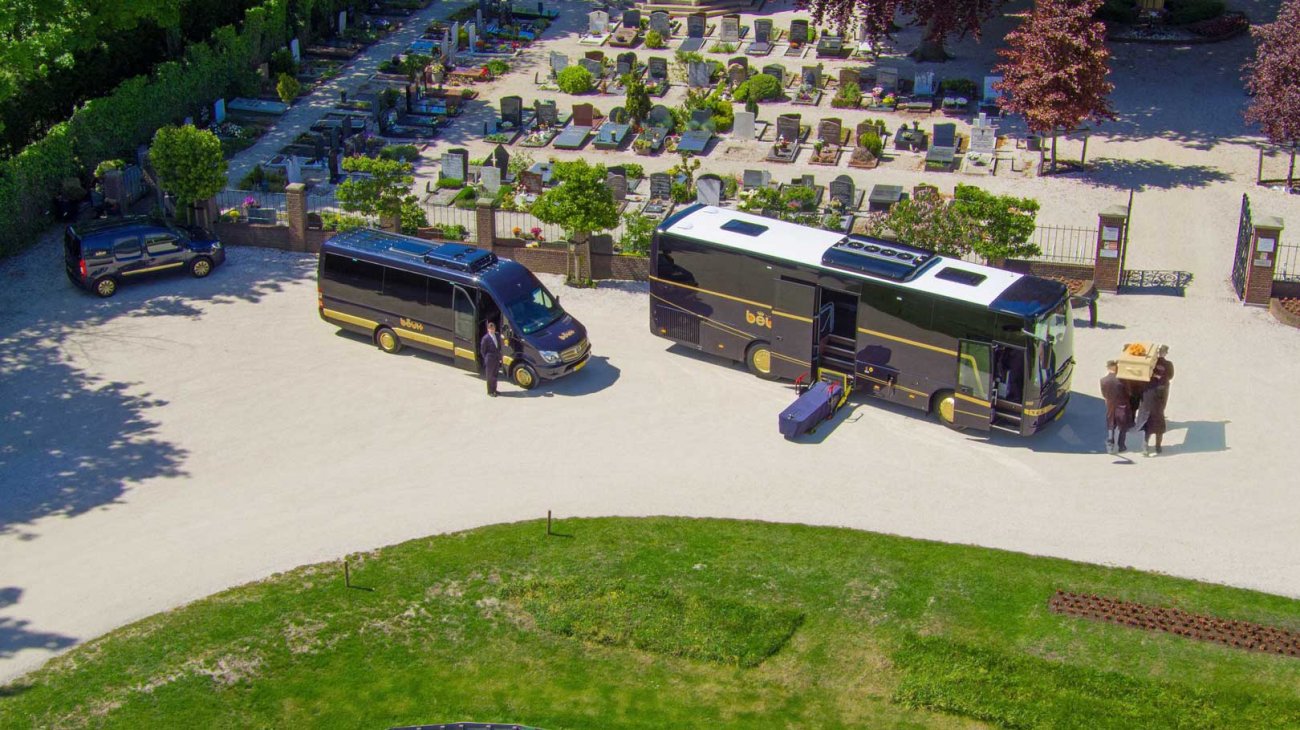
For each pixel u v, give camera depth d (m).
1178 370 39.75
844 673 28.34
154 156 46.12
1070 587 30.77
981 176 52.84
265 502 34.00
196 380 39.44
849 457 36.00
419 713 27.33
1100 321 42.56
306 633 29.38
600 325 42.75
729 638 29.08
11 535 32.62
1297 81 49.59
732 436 36.94
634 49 65.81
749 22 68.81
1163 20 66.44
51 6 50.47
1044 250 47.03
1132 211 50.06
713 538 32.59
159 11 54.59
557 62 62.28
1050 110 51.34
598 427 37.34
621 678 28.30
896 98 58.88
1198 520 33.19
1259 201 50.81
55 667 28.33
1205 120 57.78
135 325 42.41
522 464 35.66
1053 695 27.33
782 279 38.06
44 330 42.00
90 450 36.06
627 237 46.19
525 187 50.91
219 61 58.47
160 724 26.89
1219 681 27.81
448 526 33.06
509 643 29.22
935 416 37.75
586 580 30.94
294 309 43.66
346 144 54.69
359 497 34.22
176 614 29.91
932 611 30.00
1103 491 34.44
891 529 33.03
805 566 31.52
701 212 40.66
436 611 30.11
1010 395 35.94
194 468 35.38
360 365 40.41
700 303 39.91
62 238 48.03
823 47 64.31
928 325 36.19
